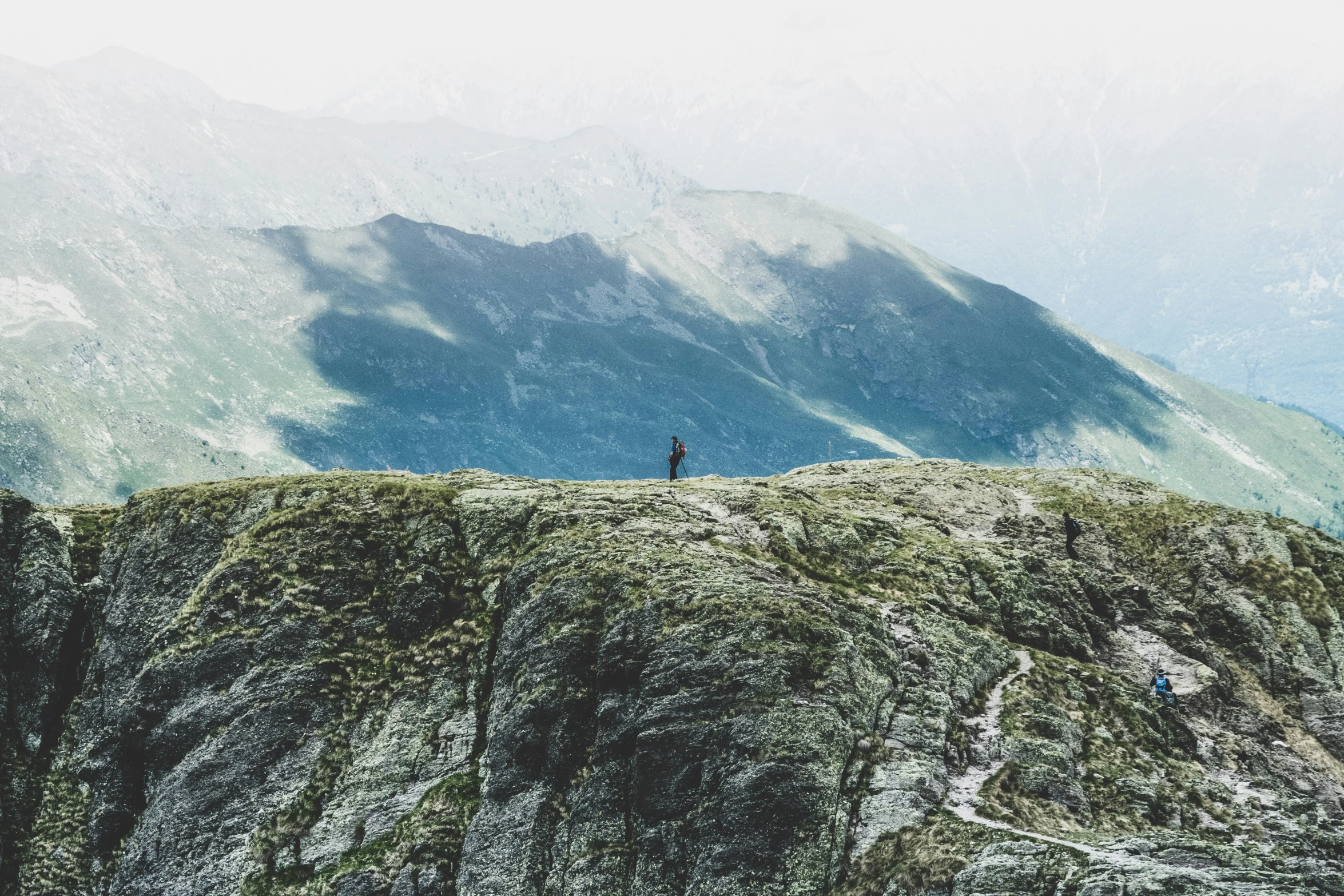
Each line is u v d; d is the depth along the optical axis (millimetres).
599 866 55188
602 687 61000
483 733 65188
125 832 68438
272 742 66750
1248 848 51562
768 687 56375
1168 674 72125
